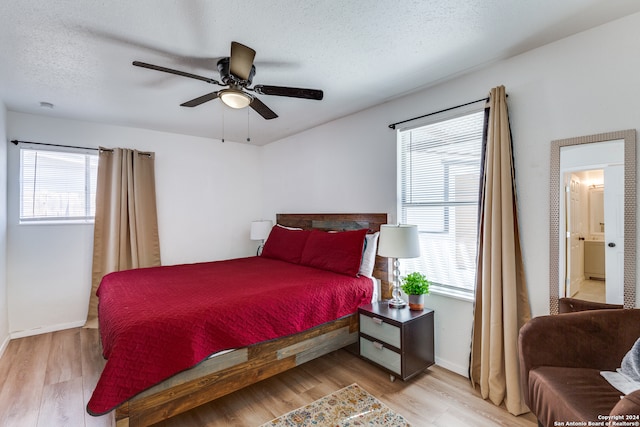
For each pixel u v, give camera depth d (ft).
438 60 7.14
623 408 3.32
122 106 9.98
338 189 11.66
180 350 5.49
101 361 8.82
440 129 8.64
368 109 10.46
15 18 5.43
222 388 6.12
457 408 6.58
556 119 6.46
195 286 7.89
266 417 6.31
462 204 8.19
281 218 14.53
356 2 5.14
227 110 10.46
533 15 5.56
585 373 4.83
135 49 6.53
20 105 9.80
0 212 9.41
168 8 5.20
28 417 6.36
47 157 11.12
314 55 6.86
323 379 7.79
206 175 14.44
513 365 6.55
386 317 7.64
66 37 6.06
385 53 6.81
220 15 5.41
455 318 8.11
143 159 12.59
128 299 6.73
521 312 6.83
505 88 7.14
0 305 9.35
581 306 5.88
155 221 12.82
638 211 5.53
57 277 11.15
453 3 5.19
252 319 6.56
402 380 7.34
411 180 9.39
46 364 8.62
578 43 6.17
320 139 12.44
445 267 8.59
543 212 6.64
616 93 5.77
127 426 5.03
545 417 4.62
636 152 5.56
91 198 11.88
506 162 6.89
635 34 5.57
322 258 9.93
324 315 7.79
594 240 5.94
